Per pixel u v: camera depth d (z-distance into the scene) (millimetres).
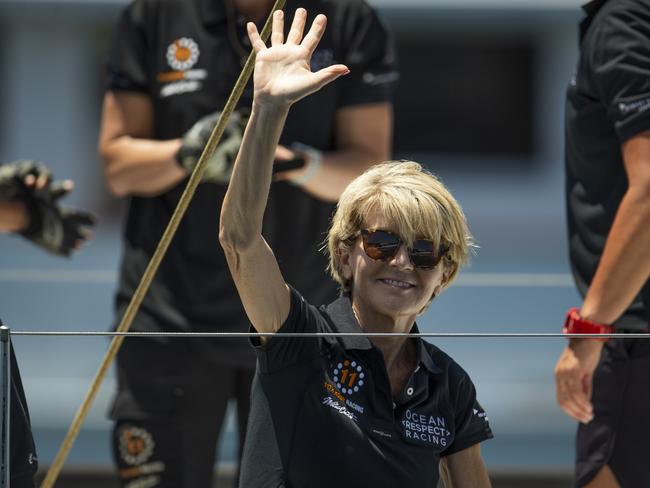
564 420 21109
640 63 11852
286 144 14719
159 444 14469
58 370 21875
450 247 9906
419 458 9758
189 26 14969
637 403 12273
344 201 10000
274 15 9773
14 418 9469
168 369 14492
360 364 9680
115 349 10789
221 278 14500
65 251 16172
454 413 10195
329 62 14891
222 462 19953
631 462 12344
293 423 9516
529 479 20891
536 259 31750
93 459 20812
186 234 14633
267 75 9312
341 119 15047
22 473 9500
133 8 15250
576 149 12742
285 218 14672
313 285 14867
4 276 21719
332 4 15008
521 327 21297
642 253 11758
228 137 14383
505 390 20719
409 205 9719
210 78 14891
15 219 15781
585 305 12133
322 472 9453
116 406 14656
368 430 9562
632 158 11828
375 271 9812
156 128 15234
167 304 14594
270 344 9516
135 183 14836
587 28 12695
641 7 11977
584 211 12727
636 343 12250
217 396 14586
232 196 9336
